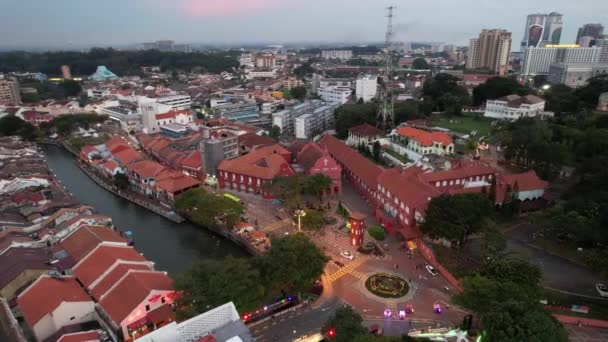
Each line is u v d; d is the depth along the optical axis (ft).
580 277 289.74
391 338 201.46
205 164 524.93
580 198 335.47
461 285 242.37
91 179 568.82
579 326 242.78
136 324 239.91
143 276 266.98
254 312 261.85
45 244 336.90
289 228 390.83
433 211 318.24
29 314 244.63
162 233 405.18
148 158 639.76
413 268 315.17
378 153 561.02
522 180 404.57
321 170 466.29
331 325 222.89
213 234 400.06
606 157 379.76
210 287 233.35
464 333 210.59
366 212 426.51
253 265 262.88
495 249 280.51
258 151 533.55
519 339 182.50
